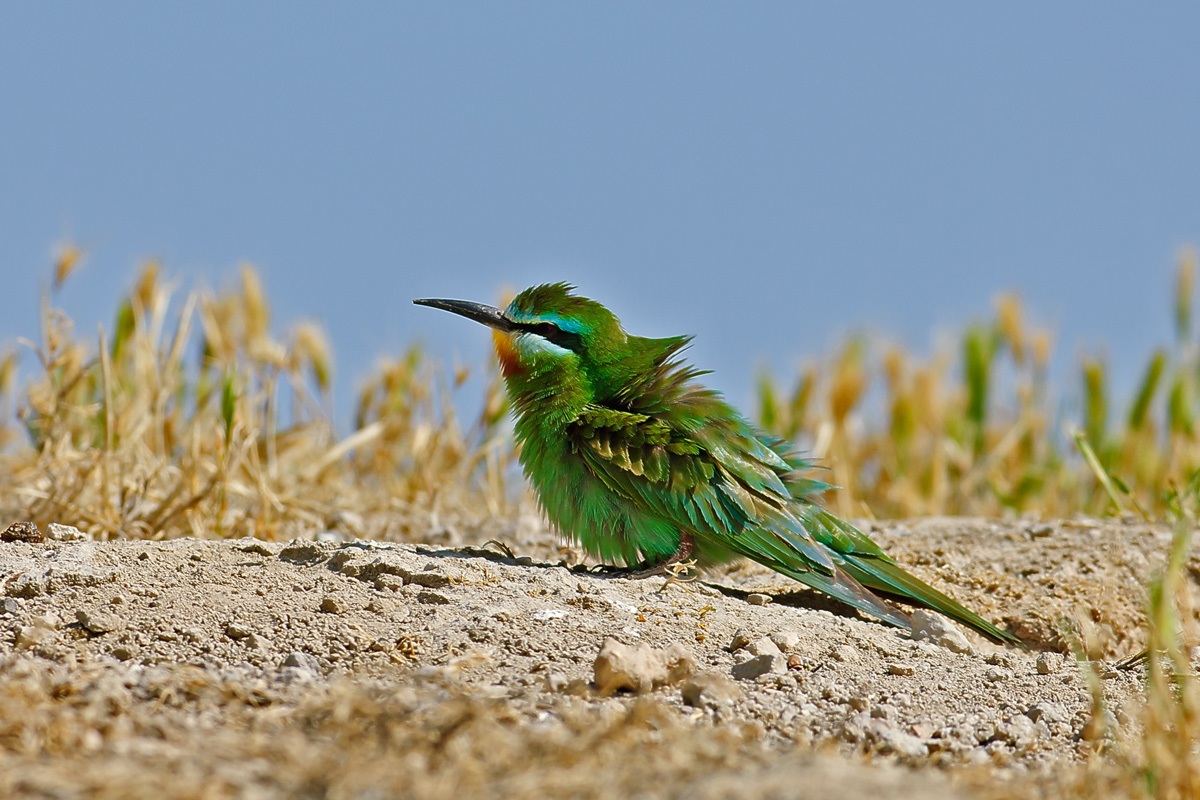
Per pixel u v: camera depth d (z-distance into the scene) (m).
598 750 7.48
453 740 7.51
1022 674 10.84
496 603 10.82
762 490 12.34
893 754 9.05
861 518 17.70
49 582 10.63
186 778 7.00
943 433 21.66
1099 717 9.38
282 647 9.91
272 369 18.31
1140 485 20.19
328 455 17.36
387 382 19.27
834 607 12.69
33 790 6.73
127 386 17.47
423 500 17.66
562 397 12.54
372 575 11.21
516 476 18.95
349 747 7.46
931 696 10.14
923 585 12.40
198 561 11.42
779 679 10.02
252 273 18.94
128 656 9.63
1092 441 20.48
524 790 6.80
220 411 16.59
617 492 12.22
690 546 12.44
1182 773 8.09
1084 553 14.59
